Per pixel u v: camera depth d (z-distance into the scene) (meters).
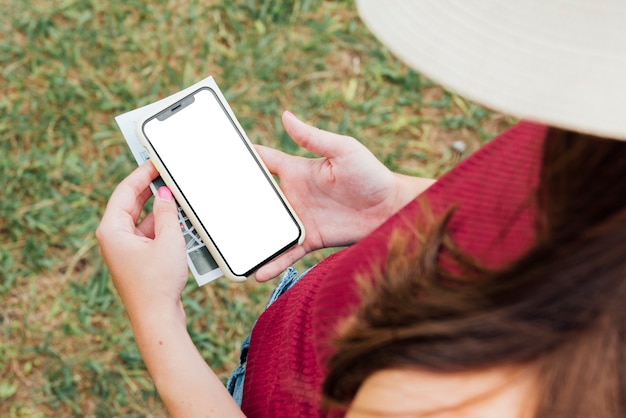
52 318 2.28
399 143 2.55
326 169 1.50
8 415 2.20
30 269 2.29
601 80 0.59
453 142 2.58
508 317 0.63
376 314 0.73
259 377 1.29
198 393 1.21
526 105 0.61
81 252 2.33
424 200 0.90
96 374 2.25
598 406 0.61
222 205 1.55
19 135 2.38
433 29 0.66
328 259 1.25
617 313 0.60
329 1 2.66
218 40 2.57
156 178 1.55
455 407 0.65
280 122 2.49
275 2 2.61
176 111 1.55
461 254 0.72
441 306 0.67
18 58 2.46
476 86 0.63
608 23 0.59
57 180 2.37
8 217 2.32
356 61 2.61
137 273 1.31
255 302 2.34
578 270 0.61
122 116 1.56
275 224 1.56
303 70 2.57
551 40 0.61
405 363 0.67
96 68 2.48
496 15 0.63
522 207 0.77
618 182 0.61
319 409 1.03
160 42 2.54
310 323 1.10
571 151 0.64
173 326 1.27
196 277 1.60
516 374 0.63
